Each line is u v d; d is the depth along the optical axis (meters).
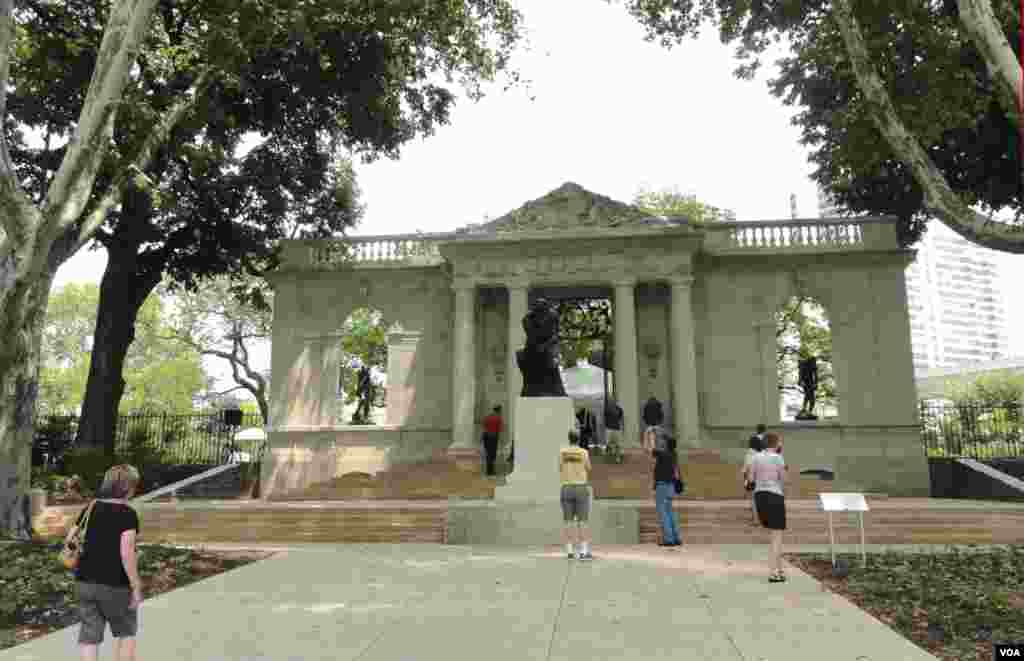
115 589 6.03
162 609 9.34
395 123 30.16
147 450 30.25
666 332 30.06
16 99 24.23
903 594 9.58
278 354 31.98
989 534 16.09
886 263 29.44
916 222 31.92
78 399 66.62
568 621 8.44
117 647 6.11
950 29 20.36
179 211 26.20
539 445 17.62
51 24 23.44
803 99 28.56
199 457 34.22
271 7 21.20
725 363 29.59
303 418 31.33
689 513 17.50
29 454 15.53
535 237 28.78
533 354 18.41
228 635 7.97
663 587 10.54
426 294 31.92
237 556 14.23
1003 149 25.61
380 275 32.12
